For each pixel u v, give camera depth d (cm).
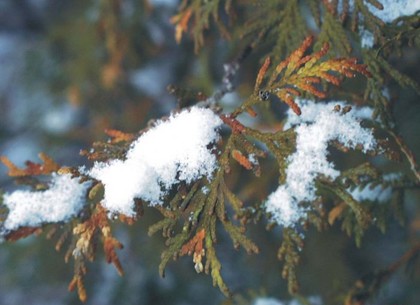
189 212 253
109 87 609
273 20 305
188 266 614
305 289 535
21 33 771
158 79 609
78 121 697
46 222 282
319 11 292
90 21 618
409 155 270
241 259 602
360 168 250
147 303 610
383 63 273
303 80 244
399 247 564
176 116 259
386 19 278
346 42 279
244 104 253
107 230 258
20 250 611
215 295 605
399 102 458
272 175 448
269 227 251
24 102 741
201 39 333
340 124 253
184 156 250
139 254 595
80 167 256
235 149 249
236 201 246
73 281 262
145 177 246
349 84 402
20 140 758
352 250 569
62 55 657
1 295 693
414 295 548
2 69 795
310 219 249
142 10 547
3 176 734
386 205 306
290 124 273
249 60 488
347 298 341
